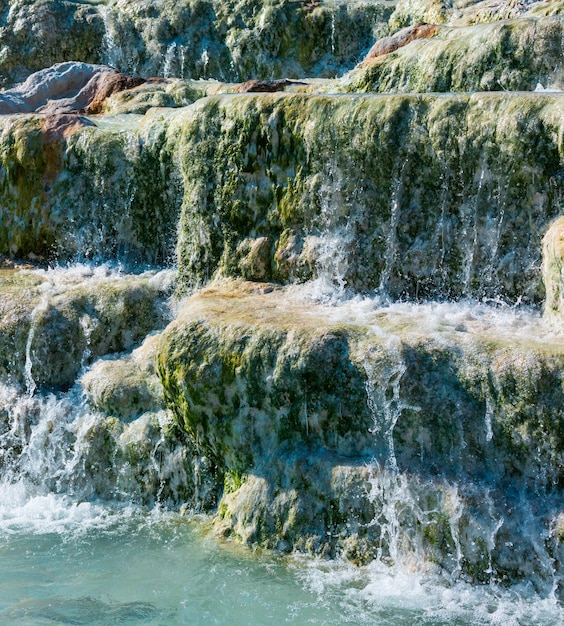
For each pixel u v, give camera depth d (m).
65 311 6.87
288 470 5.40
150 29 12.08
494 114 6.18
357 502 5.18
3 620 4.65
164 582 4.99
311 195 6.73
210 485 5.84
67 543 5.48
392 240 6.53
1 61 12.23
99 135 7.82
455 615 4.59
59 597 4.87
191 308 6.21
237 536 5.45
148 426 6.05
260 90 8.90
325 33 11.61
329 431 5.43
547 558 4.76
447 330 5.60
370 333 5.50
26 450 6.27
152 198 7.66
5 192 8.06
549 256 5.77
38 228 7.94
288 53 11.67
